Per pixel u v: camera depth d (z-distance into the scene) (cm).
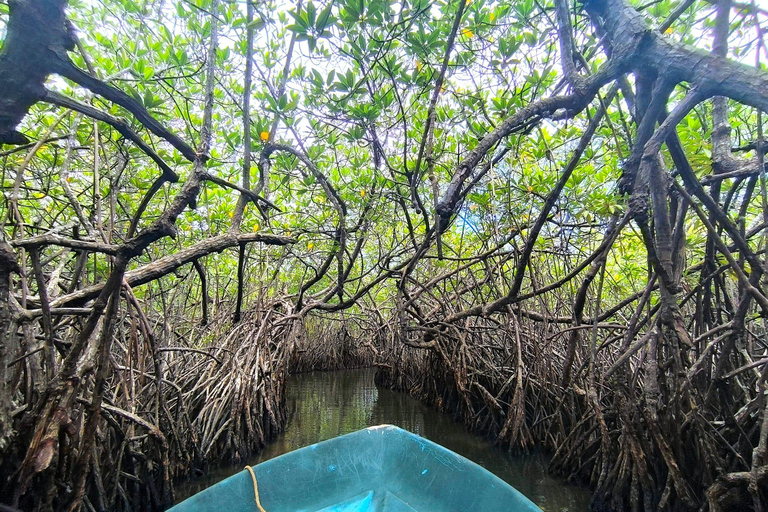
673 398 363
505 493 315
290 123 445
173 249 637
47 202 468
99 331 340
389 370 1249
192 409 584
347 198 574
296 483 357
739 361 394
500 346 769
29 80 175
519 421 613
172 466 492
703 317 398
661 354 390
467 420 767
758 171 271
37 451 255
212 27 314
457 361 777
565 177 298
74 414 332
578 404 551
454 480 359
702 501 356
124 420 409
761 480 294
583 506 452
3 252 193
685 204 308
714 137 313
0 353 206
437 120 528
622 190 231
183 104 533
